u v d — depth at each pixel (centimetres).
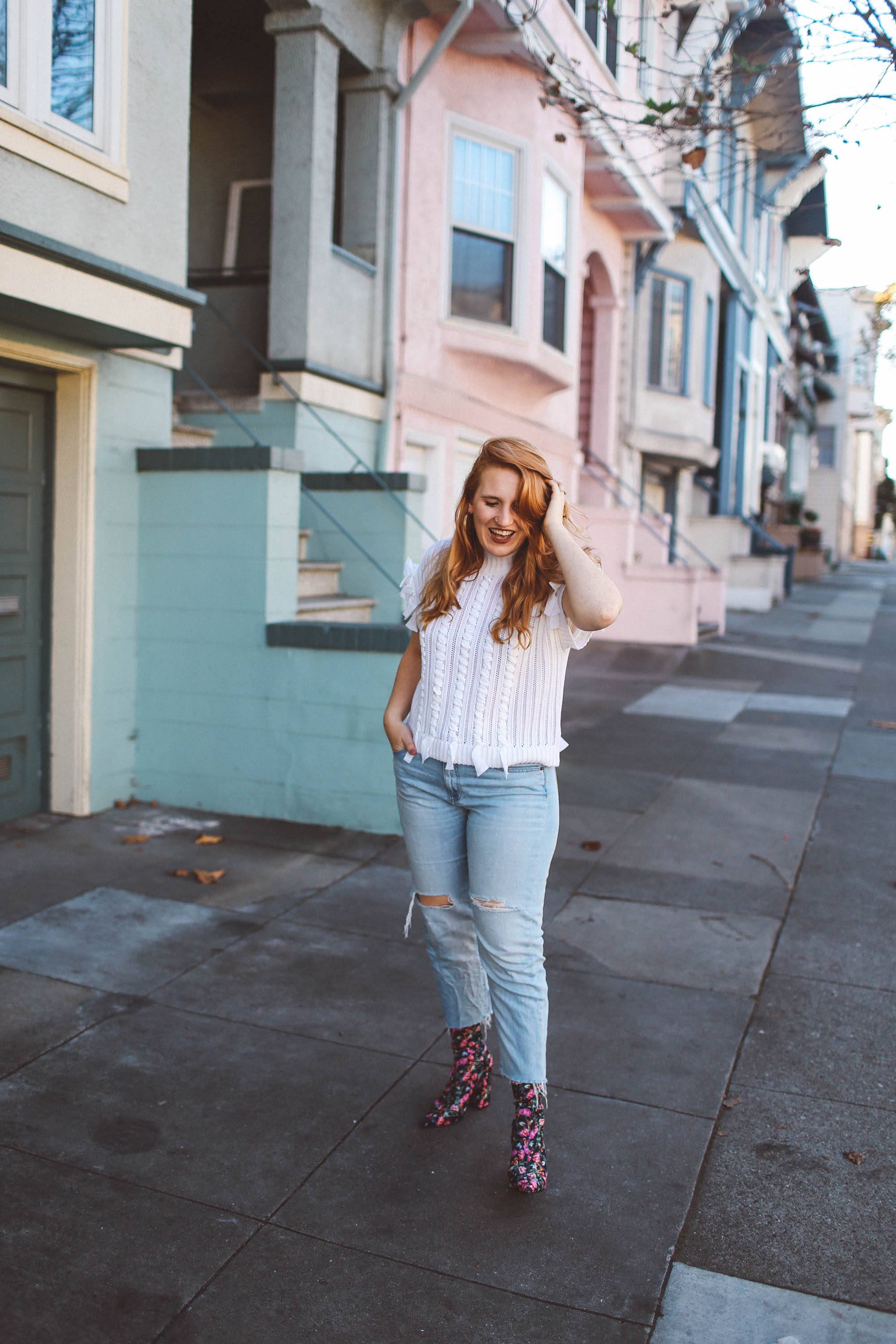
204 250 913
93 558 576
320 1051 353
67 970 404
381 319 888
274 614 597
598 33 1125
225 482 588
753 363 2442
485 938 282
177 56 551
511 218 1020
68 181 487
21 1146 294
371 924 461
